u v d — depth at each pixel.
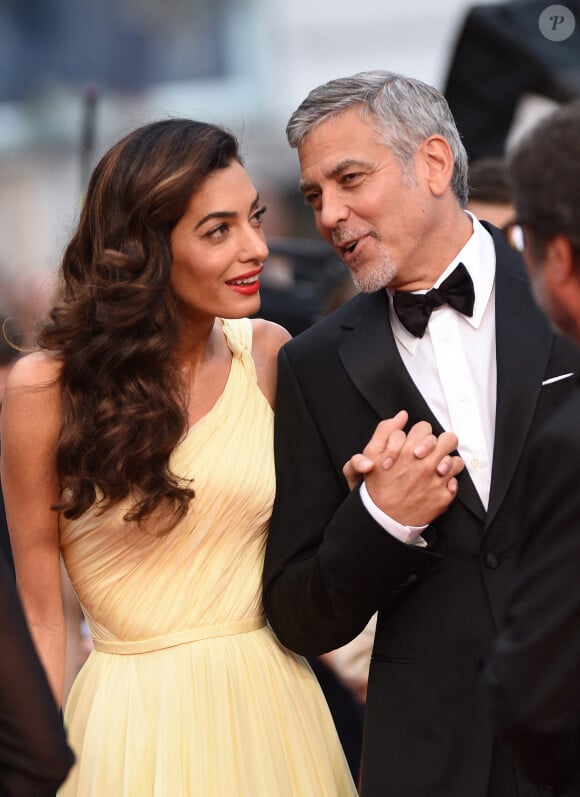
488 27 10.44
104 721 6.28
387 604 6.06
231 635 6.42
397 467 5.76
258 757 6.25
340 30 16.17
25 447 6.34
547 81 10.32
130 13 16.44
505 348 5.84
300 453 6.30
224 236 6.20
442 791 5.75
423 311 5.98
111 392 6.23
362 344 6.12
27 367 6.35
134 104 16.45
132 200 6.16
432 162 6.03
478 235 6.17
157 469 6.18
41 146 16.44
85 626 8.43
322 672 8.42
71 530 6.43
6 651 4.14
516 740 4.36
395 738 5.91
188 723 6.22
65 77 16.45
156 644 6.34
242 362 6.70
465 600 5.82
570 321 4.27
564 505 4.25
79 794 6.23
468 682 5.77
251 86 16.48
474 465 5.88
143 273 6.18
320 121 6.00
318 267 10.04
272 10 16.39
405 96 5.99
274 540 6.34
